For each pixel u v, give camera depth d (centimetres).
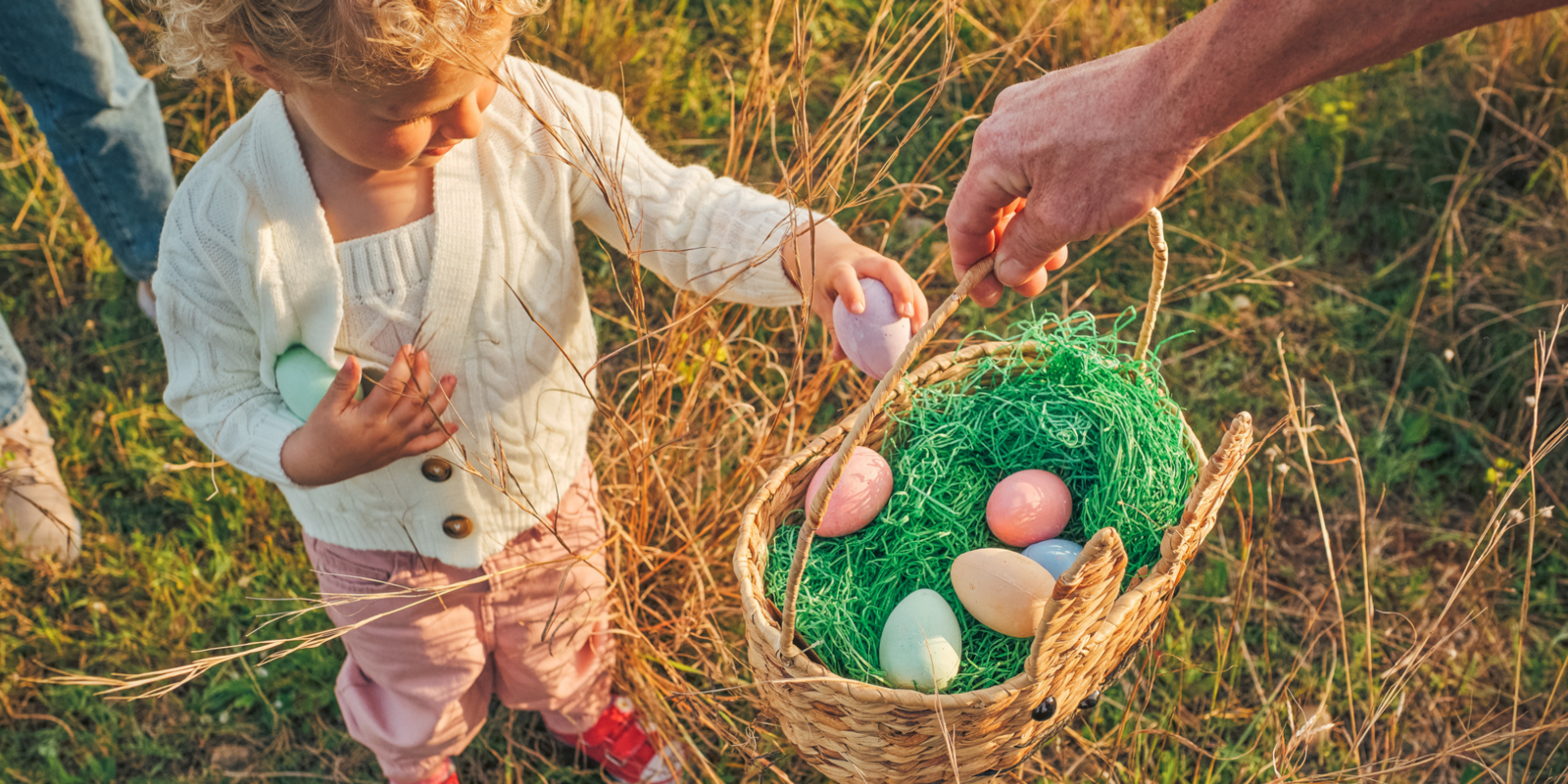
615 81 279
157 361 254
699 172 152
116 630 220
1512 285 254
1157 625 155
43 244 262
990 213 126
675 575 214
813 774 194
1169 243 267
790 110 283
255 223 131
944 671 138
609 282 262
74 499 231
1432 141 278
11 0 187
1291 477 235
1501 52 272
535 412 154
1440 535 229
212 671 214
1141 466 153
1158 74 108
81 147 213
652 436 186
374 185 133
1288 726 200
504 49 118
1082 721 202
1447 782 199
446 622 165
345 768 208
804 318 153
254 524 229
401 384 132
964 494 163
